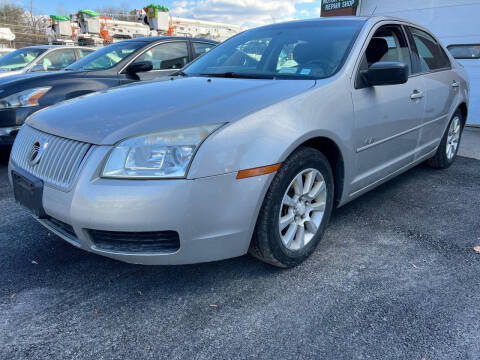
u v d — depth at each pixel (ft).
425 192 12.79
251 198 6.57
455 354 5.80
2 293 7.18
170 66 18.20
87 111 7.48
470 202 11.94
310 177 7.76
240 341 6.04
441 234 9.73
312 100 7.59
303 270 8.00
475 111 25.29
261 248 7.23
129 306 6.87
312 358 5.72
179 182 6.06
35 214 7.16
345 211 11.16
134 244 6.42
